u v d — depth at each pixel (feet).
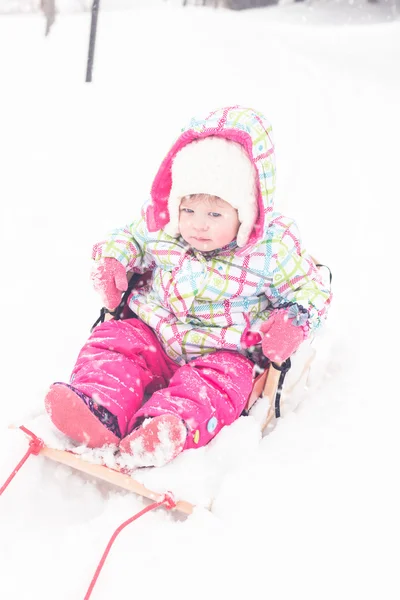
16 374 7.72
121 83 22.25
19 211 12.35
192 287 6.70
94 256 7.25
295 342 6.38
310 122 19.70
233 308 6.79
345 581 5.15
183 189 6.28
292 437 6.70
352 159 16.93
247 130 6.21
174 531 5.43
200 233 6.37
